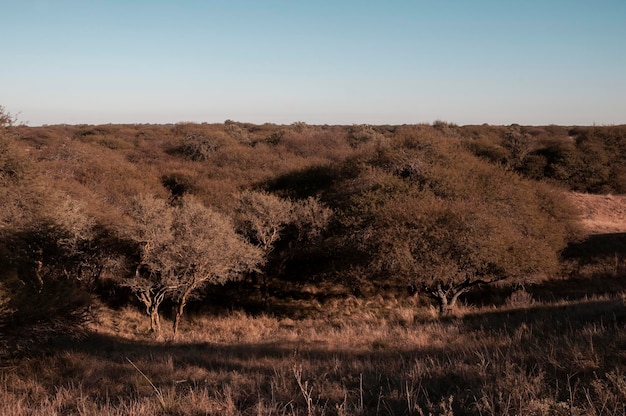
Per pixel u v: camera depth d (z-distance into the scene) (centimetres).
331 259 1903
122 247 1541
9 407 447
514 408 324
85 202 1644
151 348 978
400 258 1349
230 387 463
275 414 380
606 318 704
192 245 1333
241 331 1355
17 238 1190
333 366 563
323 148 4284
